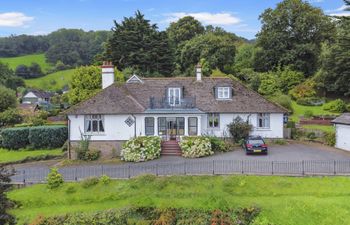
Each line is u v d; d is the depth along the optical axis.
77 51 185.12
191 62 87.31
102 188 29.89
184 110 42.00
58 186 30.31
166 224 24.69
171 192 28.81
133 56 75.62
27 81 152.12
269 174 30.41
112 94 43.50
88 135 41.56
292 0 81.38
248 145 38.19
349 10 49.47
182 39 102.31
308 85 72.94
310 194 27.58
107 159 40.22
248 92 44.72
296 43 80.94
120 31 77.38
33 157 43.28
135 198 28.25
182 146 39.00
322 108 66.94
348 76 70.06
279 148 41.09
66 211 27.41
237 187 28.73
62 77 155.12
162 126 42.50
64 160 41.47
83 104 42.25
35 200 29.06
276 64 82.31
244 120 43.19
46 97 118.75
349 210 25.00
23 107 88.00
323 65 73.19
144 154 38.09
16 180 32.56
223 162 34.97
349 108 63.81
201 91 44.94
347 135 39.94
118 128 41.75
